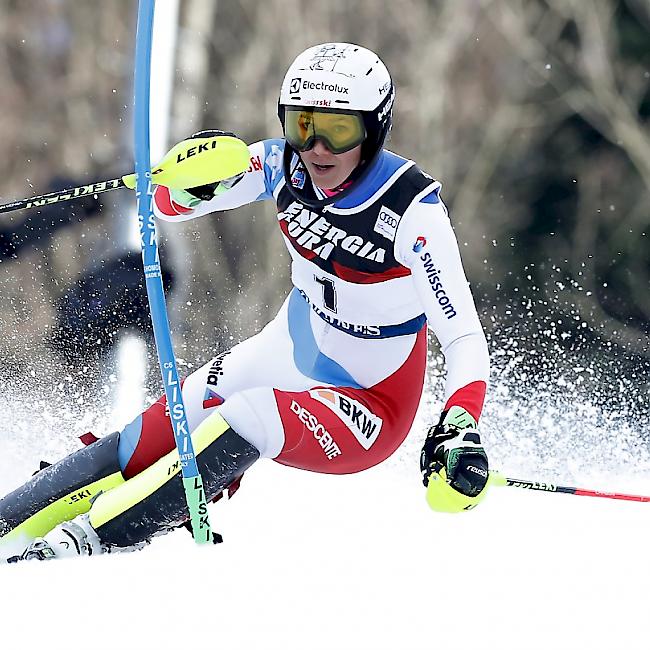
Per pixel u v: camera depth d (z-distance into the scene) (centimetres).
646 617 1110
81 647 1020
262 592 1145
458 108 6006
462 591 1166
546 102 6012
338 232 1367
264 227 4934
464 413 1201
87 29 5156
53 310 2769
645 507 1551
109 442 1385
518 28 5931
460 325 1276
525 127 6078
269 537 1335
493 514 1468
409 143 5722
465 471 1155
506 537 1359
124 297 2588
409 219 1327
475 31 6003
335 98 1282
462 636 1066
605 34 6150
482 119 6019
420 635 1066
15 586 1126
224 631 1060
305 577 1188
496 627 1084
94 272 2602
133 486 1259
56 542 1245
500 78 6066
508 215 6038
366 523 1420
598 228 6041
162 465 1266
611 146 6178
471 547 1317
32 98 5050
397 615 1105
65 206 2689
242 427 1273
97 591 1126
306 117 1296
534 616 1109
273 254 4919
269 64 5484
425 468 1190
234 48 5562
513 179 6094
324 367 1480
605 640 1061
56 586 1129
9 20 5091
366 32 5716
